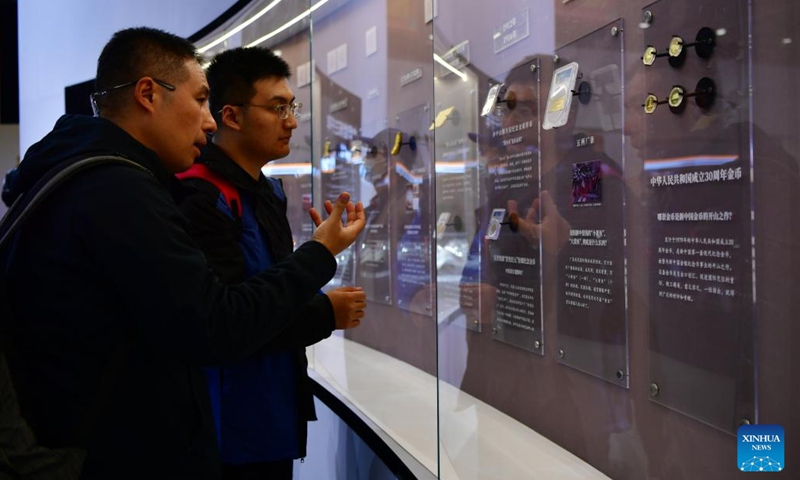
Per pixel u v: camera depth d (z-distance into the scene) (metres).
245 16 3.16
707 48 1.18
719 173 1.16
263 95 1.51
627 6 1.40
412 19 2.41
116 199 0.91
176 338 0.89
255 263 1.45
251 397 1.48
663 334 1.32
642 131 1.37
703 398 1.22
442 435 1.79
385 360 2.67
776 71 1.05
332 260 1.13
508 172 1.86
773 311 1.07
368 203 2.80
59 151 0.98
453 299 1.96
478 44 1.96
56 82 5.16
